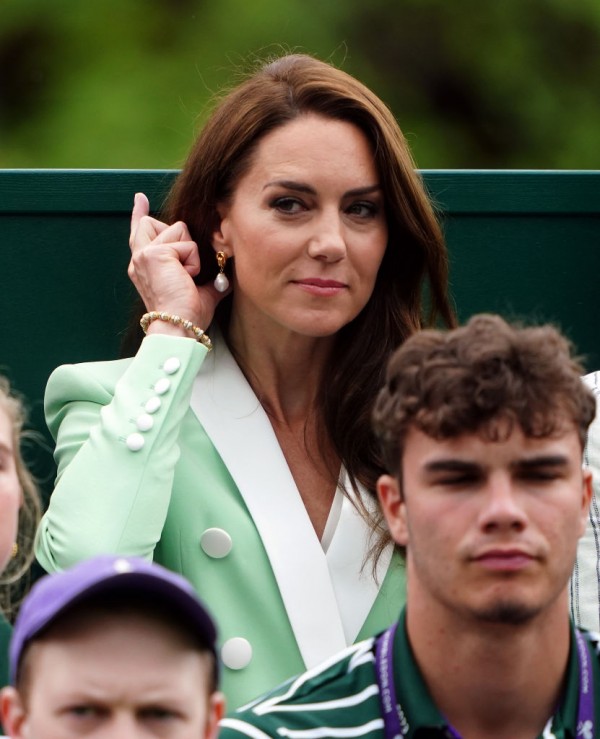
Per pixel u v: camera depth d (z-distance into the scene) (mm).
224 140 14594
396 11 33781
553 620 10148
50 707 9164
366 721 10391
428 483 10016
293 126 14414
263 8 32906
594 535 13578
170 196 15250
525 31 34219
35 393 15375
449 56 33906
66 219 15414
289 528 13961
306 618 13688
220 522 13945
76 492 13516
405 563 14086
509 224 15648
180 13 32656
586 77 34156
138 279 14852
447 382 9906
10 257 15359
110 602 9211
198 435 14367
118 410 13875
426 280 15633
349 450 14500
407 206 14625
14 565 14688
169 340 14188
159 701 9156
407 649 10422
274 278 14297
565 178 15625
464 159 33750
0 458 11117
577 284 15664
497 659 10117
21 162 31688
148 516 13492
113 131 31531
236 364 14789
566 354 10141
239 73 16047
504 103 33938
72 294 15414
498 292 15648
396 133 14664
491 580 9875
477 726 10352
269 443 14344
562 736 10234
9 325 15359
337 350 14883
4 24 32438
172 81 32125
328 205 14297
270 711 10469
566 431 9977
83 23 32469
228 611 13695
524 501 9922
